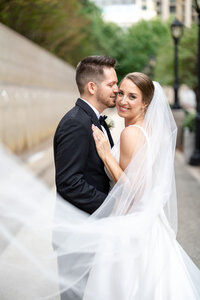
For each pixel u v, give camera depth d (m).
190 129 10.46
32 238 2.33
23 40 11.73
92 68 2.34
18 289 2.43
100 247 2.31
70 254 2.33
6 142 8.44
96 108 2.40
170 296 2.29
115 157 2.43
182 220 5.33
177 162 10.78
